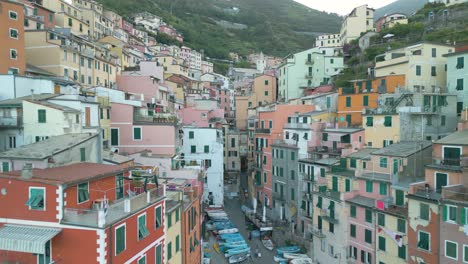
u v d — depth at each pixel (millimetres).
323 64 100750
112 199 27734
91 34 99250
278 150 67812
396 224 38906
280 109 70938
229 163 98750
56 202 22344
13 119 34812
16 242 21031
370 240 42031
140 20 174375
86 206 24609
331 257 47875
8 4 51594
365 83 67438
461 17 96188
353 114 64312
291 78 99938
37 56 57750
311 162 57062
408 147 45062
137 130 51094
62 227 22219
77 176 24047
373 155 45500
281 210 66562
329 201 48562
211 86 133375
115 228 23109
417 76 64625
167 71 114750
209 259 48438
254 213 69000
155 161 46031
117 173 27750
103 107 46469
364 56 97750
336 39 169375
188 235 37312
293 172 63062
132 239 25078
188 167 52781
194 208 41062
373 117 54250
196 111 77875
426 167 37906
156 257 28688
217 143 70500
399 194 40188
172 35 184000
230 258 50469
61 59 57781
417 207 36375
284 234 60656
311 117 63250
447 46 66125
